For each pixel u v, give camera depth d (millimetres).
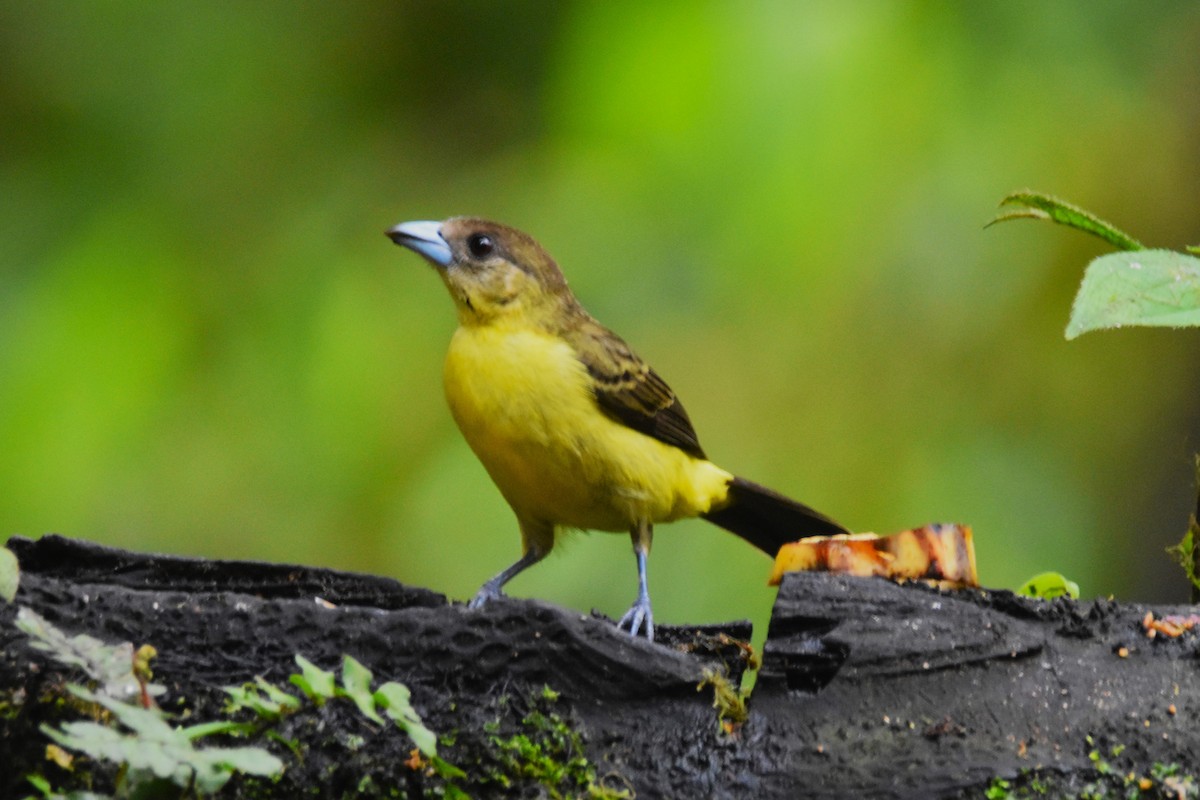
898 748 6023
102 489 11812
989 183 11633
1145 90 12438
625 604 11438
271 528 12297
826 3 11352
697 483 9805
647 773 5980
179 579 6875
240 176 13305
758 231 11344
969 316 12180
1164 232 12719
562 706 6078
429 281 12938
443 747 5879
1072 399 12977
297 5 13883
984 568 12094
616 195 12008
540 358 9172
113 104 13164
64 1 13344
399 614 6133
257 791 5594
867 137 11297
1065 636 6336
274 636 6066
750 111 11227
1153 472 13797
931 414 12266
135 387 11977
